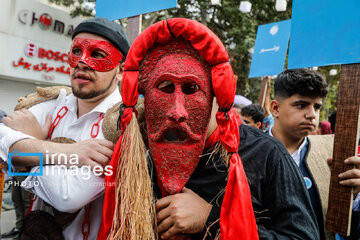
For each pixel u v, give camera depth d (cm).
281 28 301
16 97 802
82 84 113
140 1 180
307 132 149
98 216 112
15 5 694
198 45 79
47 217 109
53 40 784
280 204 87
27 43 729
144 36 81
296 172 93
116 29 117
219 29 752
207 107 79
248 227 75
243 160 93
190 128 78
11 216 321
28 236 106
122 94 84
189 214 82
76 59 112
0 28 675
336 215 121
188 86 82
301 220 85
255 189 90
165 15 704
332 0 139
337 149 124
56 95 130
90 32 112
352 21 131
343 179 120
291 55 153
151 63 83
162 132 78
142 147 85
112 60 115
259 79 819
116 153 86
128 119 84
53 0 767
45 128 121
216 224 83
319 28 142
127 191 80
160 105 78
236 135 82
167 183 79
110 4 193
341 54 131
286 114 152
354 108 121
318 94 146
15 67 714
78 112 126
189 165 79
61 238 110
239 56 750
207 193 92
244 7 533
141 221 79
